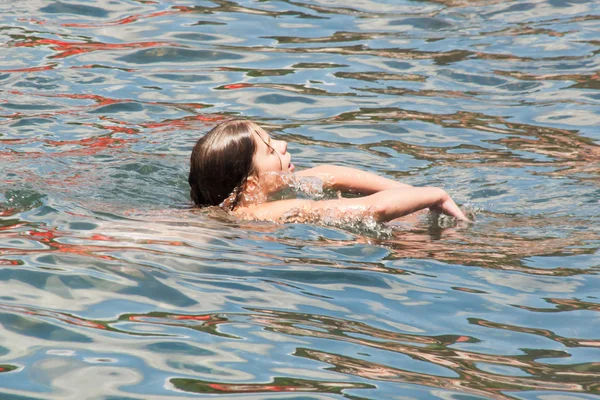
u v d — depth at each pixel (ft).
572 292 40.63
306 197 53.11
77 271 41.14
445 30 94.53
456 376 32.76
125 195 54.19
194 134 67.97
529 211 52.80
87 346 34.40
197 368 32.96
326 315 37.99
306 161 62.59
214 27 93.66
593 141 67.00
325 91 78.23
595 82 79.51
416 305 39.19
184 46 87.76
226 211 51.49
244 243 46.21
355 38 92.02
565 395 31.37
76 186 54.95
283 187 52.60
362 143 66.90
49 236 45.62
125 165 60.08
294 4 103.40
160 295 39.29
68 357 33.45
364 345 35.24
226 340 35.32
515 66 83.82
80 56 84.33
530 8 101.40
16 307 37.37
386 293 40.42
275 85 79.05
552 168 61.16
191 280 40.96
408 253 45.57
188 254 44.06
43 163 59.31
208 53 86.48
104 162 60.54
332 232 48.47
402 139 67.87
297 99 76.28
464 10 101.40
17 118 69.31
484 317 38.09
